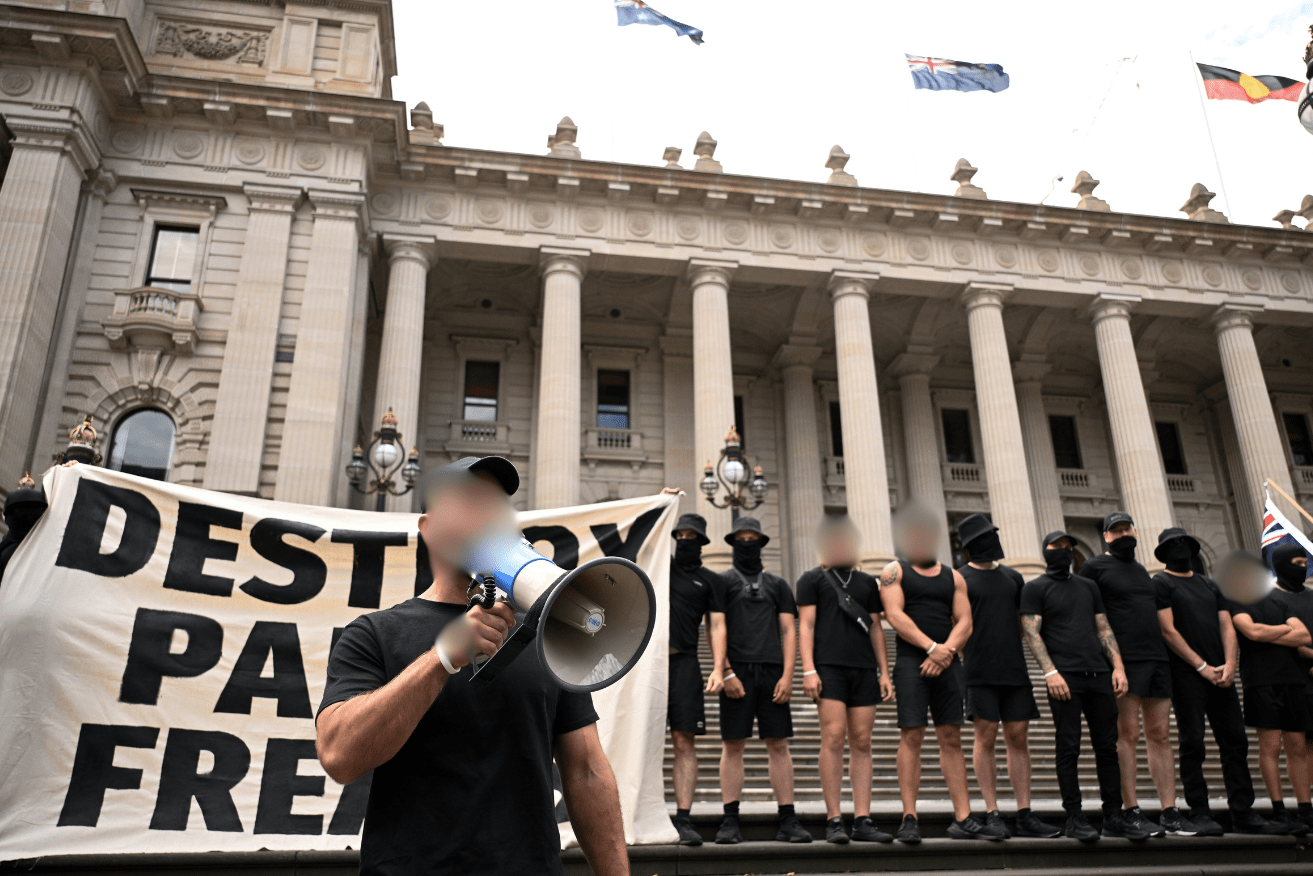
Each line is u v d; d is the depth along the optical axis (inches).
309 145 899.4
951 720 281.3
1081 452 1309.1
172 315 826.2
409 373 916.0
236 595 233.5
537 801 93.7
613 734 257.6
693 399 1195.9
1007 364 1039.0
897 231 1074.1
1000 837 267.3
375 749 82.1
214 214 872.9
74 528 223.0
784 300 1172.5
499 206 995.9
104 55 813.2
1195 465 1332.4
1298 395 1334.9
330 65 941.2
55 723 207.6
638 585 80.1
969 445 1298.0
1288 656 302.4
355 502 874.8
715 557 907.4
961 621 287.4
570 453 928.9
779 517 1184.8
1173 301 1110.4
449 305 1173.7
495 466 91.0
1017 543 964.0
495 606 79.4
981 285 1063.0
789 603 299.9
